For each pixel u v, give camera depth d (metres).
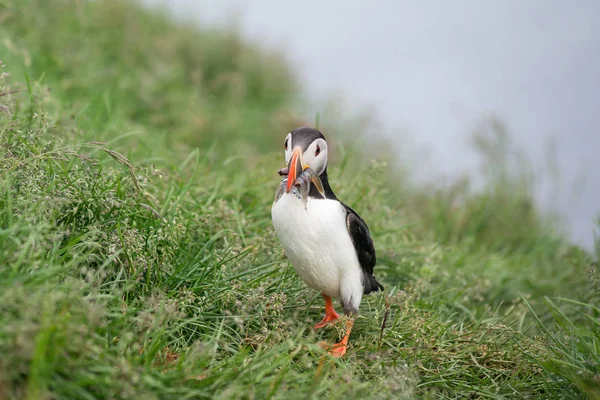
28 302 5.03
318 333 7.77
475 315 9.54
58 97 12.14
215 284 7.28
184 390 5.36
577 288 11.00
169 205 8.45
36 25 14.18
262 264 8.45
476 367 7.48
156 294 6.94
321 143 7.05
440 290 9.73
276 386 5.49
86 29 15.98
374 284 7.98
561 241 14.72
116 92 14.13
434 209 14.77
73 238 6.78
